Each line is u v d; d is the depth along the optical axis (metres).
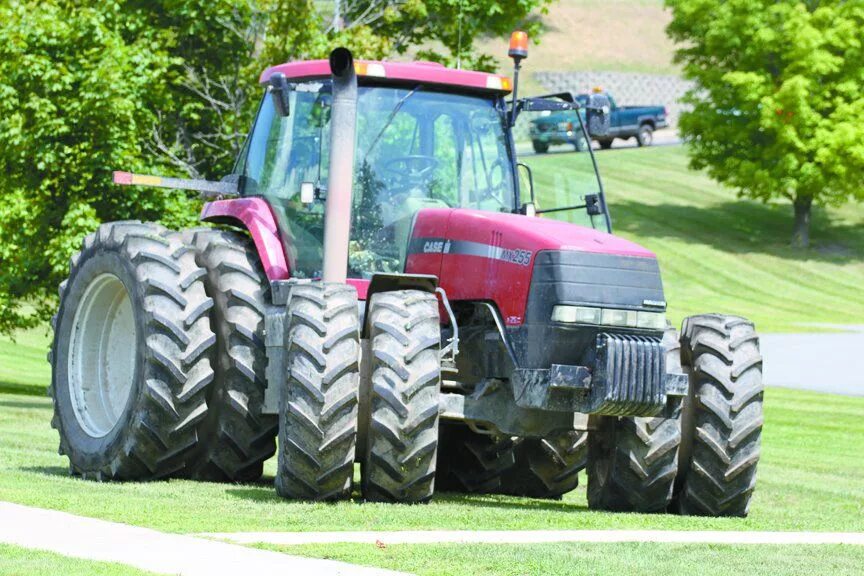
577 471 31.42
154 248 29.80
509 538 21.86
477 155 29.05
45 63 56.81
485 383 25.91
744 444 26.80
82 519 21.73
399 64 28.58
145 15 61.06
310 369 25.03
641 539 22.56
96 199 58.28
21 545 18.97
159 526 21.47
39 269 59.94
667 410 25.61
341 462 25.16
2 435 40.19
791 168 159.38
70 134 58.56
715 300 136.25
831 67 160.00
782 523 26.36
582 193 29.06
